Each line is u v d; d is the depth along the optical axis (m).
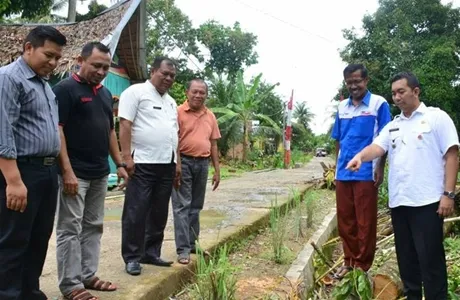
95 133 3.34
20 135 2.77
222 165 23.17
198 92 4.44
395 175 3.92
